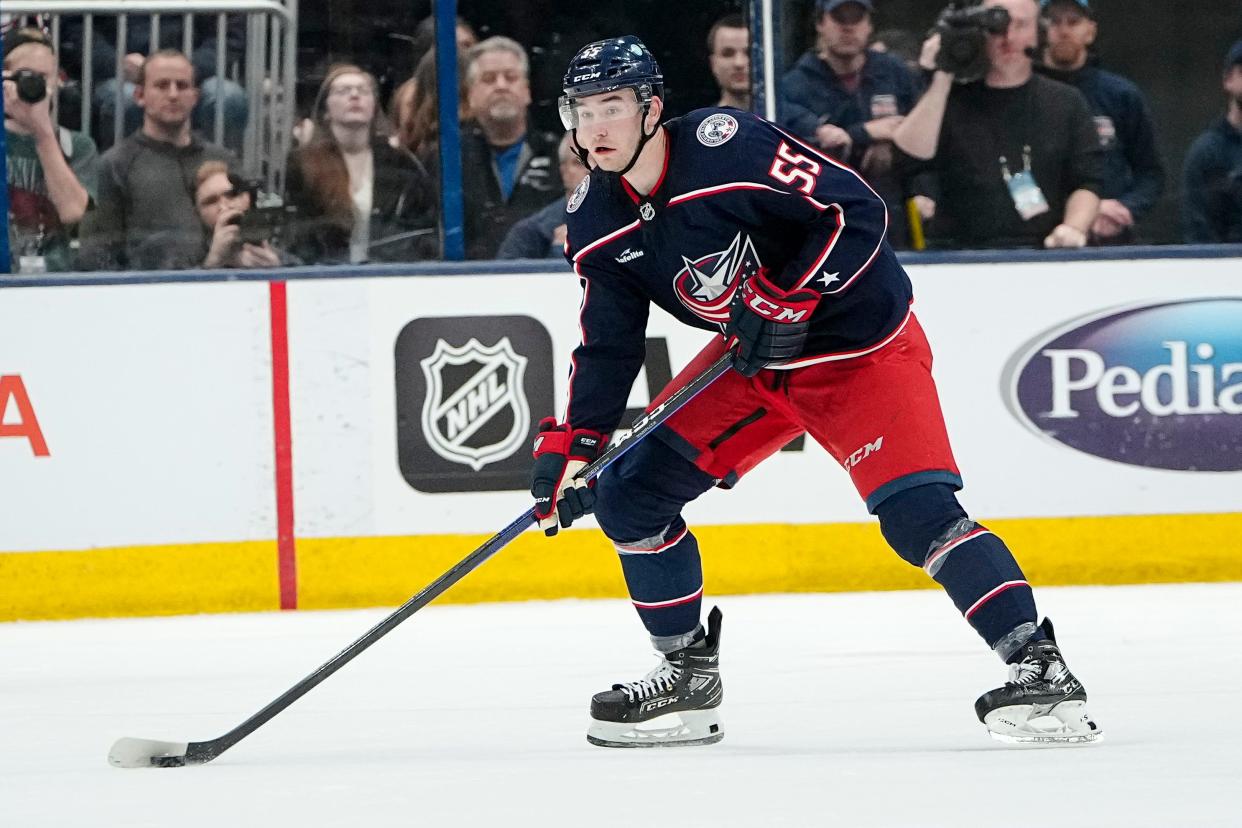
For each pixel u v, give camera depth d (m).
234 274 20.59
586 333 11.45
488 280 20.77
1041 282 21.09
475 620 19.17
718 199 10.46
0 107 21.03
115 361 20.50
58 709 14.05
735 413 11.39
